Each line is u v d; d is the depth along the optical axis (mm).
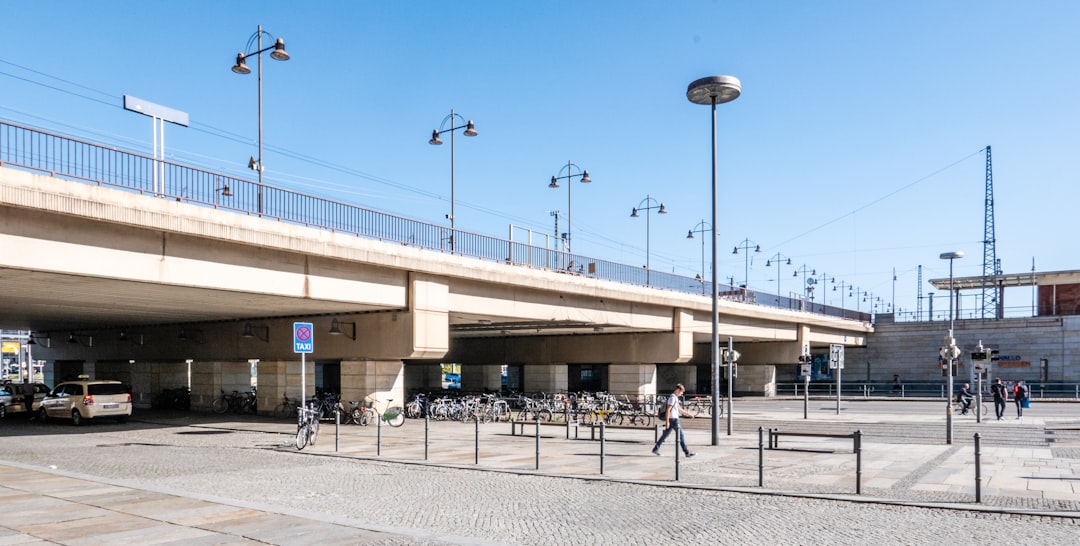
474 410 30266
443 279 27984
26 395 33406
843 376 70250
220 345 34250
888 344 68312
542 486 13852
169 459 18094
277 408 32094
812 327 59312
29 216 16734
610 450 19625
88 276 18109
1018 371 61500
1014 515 10953
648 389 43656
